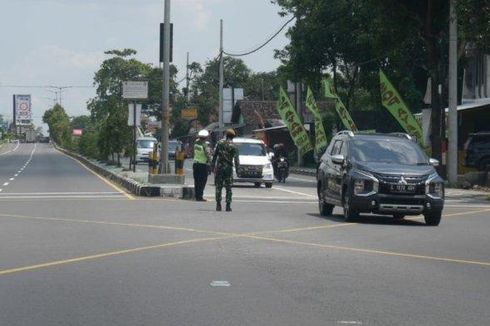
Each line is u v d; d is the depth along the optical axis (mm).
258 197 29109
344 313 9305
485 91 48781
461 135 46438
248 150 36938
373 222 19953
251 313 9258
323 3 54750
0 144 167375
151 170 33281
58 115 172375
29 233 16969
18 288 10781
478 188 35844
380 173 19000
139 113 43406
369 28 52156
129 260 13188
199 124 111188
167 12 31562
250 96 123625
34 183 37938
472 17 31703
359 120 63312
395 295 10453
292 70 57375
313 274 11953
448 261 13547
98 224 18766
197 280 11359
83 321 8852
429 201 19016
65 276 11688
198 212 22000
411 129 39312
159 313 9242
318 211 23109
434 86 38875
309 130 66562
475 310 9594
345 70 58938
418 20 38781
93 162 62562
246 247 14797
